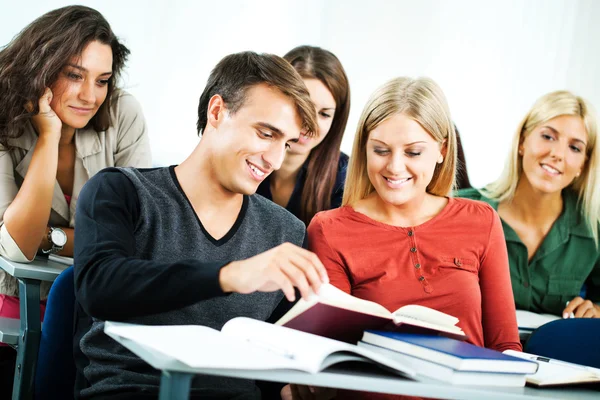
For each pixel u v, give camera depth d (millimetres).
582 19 3199
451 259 1693
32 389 1503
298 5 2971
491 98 3174
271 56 1371
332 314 1134
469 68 3158
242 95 1338
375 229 1720
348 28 3051
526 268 2590
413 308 1316
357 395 1500
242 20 2891
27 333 1522
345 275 1699
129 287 1088
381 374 1029
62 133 2076
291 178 2322
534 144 2619
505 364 1111
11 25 2506
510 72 3184
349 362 1081
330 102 2266
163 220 1354
